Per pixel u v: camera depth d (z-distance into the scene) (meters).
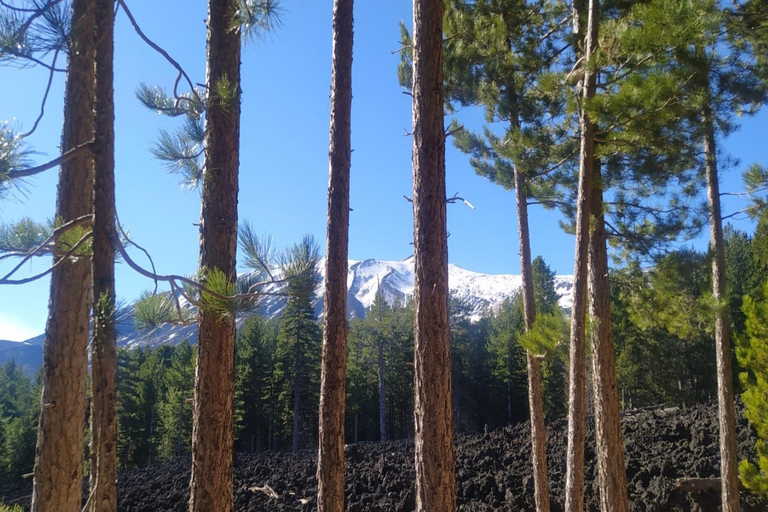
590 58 7.60
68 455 5.75
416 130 6.12
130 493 20.62
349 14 7.85
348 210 7.70
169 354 48.41
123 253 3.65
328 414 7.34
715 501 13.10
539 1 11.15
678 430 18.19
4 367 54.75
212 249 5.38
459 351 46.06
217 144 5.45
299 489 19.02
